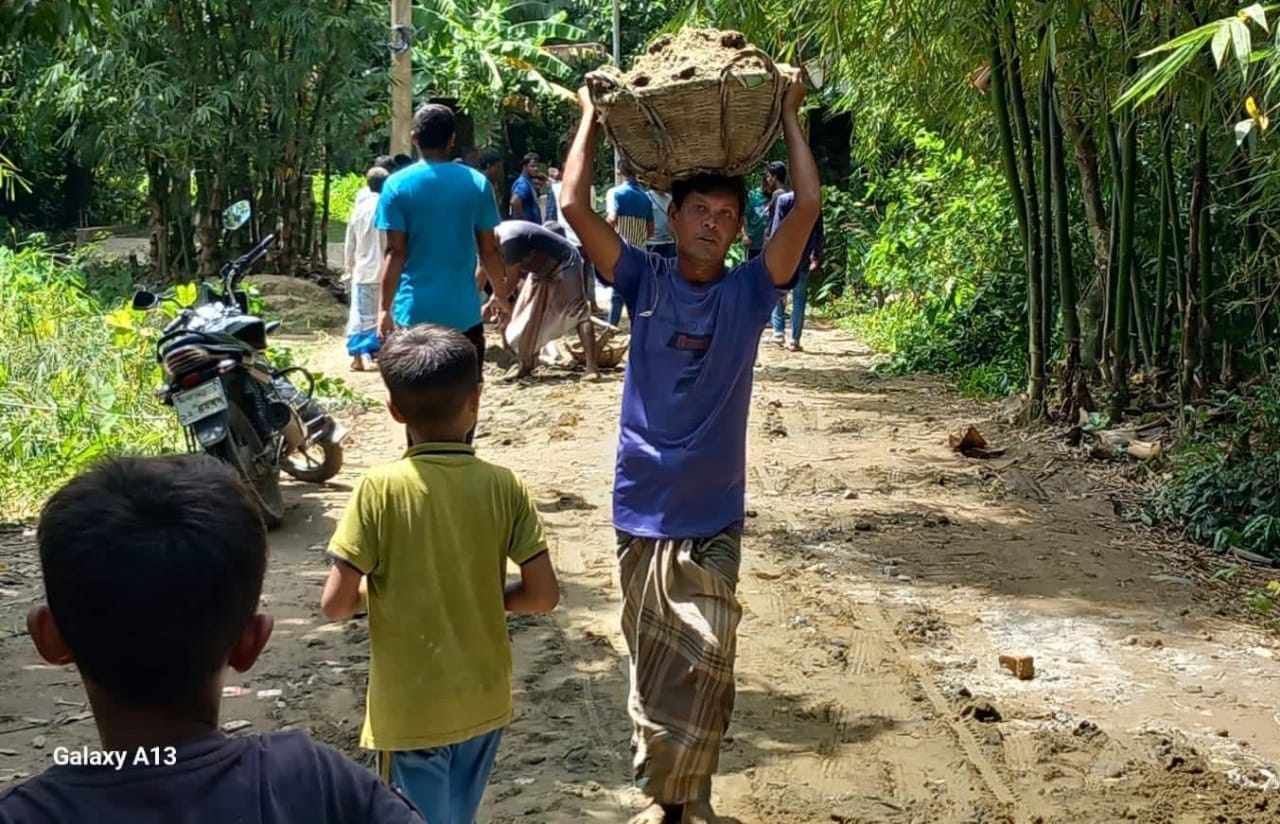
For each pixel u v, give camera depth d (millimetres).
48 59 16578
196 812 1582
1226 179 9242
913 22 8930
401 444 9172
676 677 3812
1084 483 8211
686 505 3904
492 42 24047
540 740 4629
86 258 19266
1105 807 4234
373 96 19984
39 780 1589
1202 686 5238
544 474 8273
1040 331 9758
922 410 10641
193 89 16609
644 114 3811
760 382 12062
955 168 13672
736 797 4254
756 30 8492
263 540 1670
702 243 3893
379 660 3131
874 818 4145
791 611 5945
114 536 1562
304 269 18125
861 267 17547
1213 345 9445
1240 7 7125
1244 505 7254
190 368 6699
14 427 7922
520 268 11156
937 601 6129
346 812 1691
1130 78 7805
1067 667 5402
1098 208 10102
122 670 1570
